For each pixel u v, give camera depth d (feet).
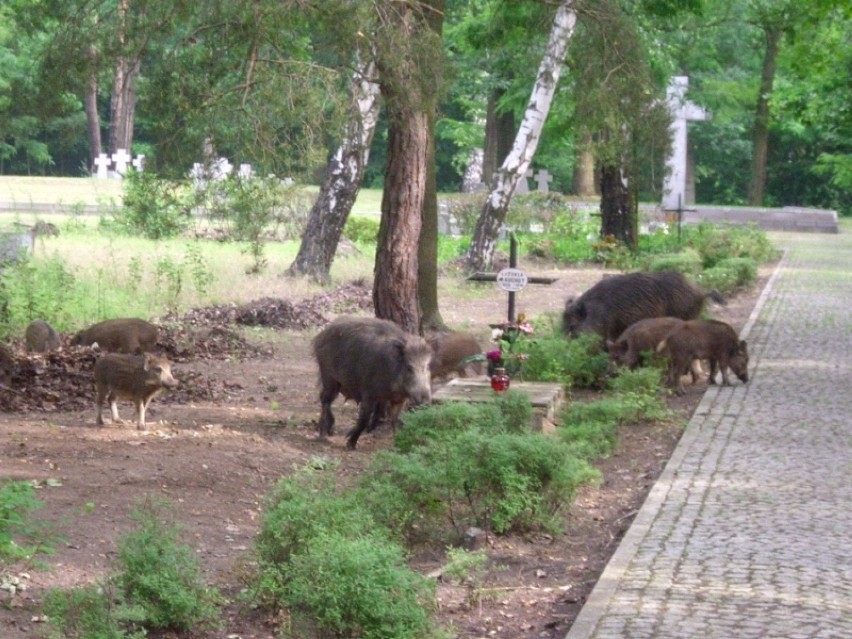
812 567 26.78
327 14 45.27
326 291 79.46
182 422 40.96
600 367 51.34
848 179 189.78
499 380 41.39
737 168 248.52
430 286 59.77
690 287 57.06
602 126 65.87
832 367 56.75
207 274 75.82
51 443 35.78
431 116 53.52
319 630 21.65
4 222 115.24
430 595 22.93
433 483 29.19
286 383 51.11
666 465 37.24
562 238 120.37
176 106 47.06
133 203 81.10
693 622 23.22
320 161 46.73
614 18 61.31
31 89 50.52
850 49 99.25
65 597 21.70
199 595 23.07
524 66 112.27
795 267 114.21
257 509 31.07
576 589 26.25
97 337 49.73
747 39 190.49
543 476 31.19
